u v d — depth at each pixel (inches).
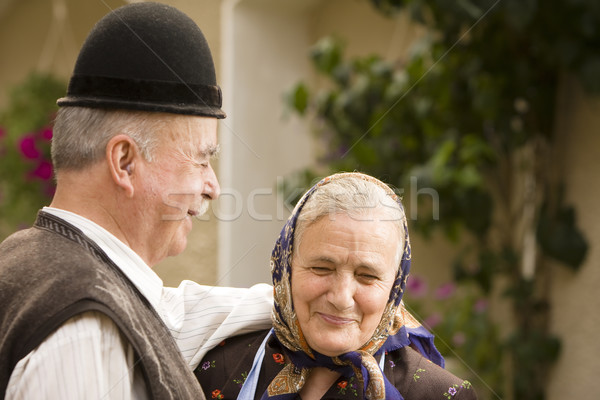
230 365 96.4
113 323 73.4
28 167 291.0
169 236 86.5
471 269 219.9
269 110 259.6
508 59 205.9
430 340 98.7
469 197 210.5
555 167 208.7
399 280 88.0
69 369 69.2
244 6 251.0
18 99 312.7
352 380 88.3
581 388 198.5
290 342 89.0
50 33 321.4
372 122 227.0
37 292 72.0
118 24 82.1
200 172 87.4
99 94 80.7
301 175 235.0
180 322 99.7
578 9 183.2
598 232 196.4
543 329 212.4
